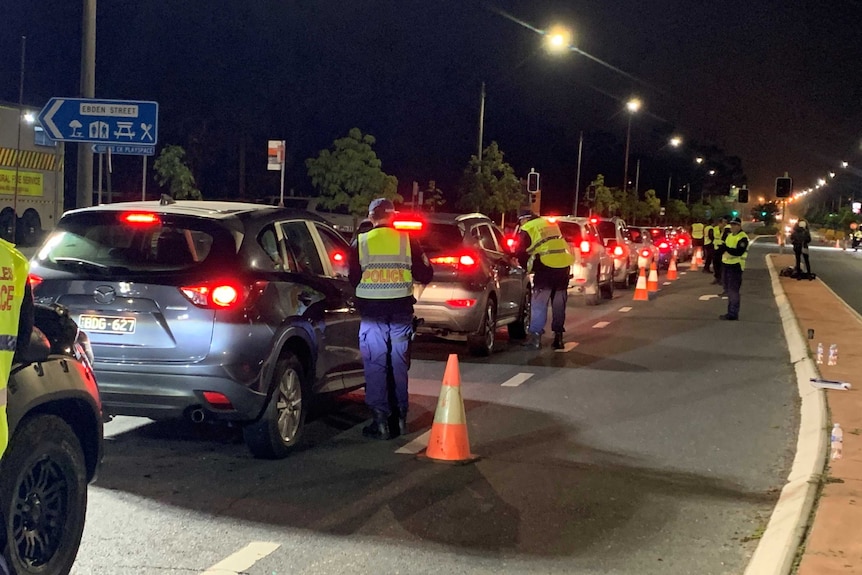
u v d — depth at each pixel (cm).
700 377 1202
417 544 576
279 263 763
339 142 3569
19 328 414
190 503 643
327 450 794
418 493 679
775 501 689
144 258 719
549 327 1681
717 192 14650
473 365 1248
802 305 2086
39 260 724
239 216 737
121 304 695
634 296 2344
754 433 902
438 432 771
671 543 594
